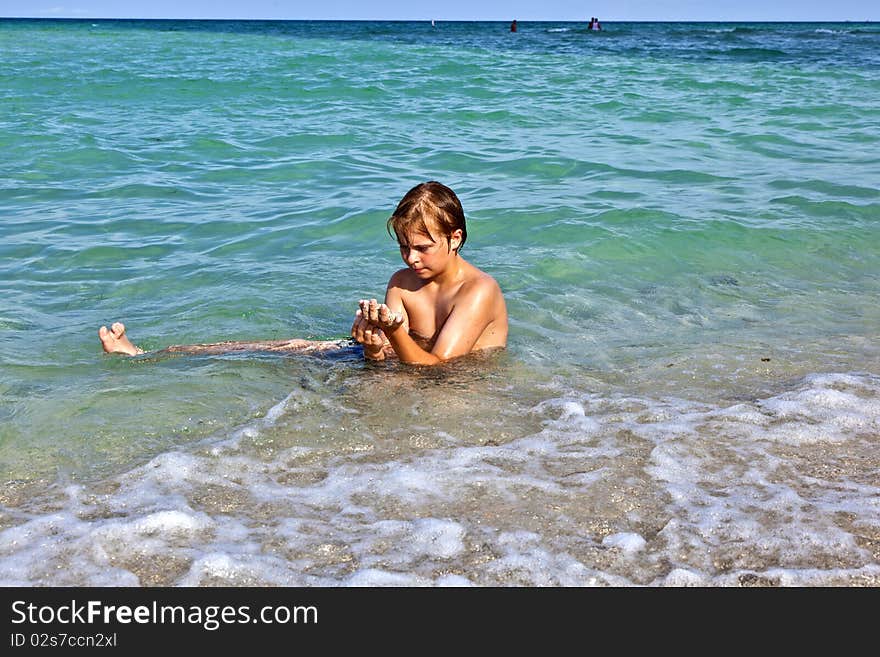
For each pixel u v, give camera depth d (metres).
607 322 4.70
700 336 4.45
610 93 16.23
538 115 13.20
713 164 9.29
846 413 3.43
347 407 3.51
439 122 12.45
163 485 2.87
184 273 5.61
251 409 3.49
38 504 2.75
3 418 3.38
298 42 38.06
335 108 13.97
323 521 2.67
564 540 2.57
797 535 2.58
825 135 11.36
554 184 8.27
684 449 3.13
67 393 3.64
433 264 4.02
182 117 12.79
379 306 3.69
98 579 2.39
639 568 2.45
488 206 7.21
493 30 69.25
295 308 4.98
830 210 7.15
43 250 6.11
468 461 3.05
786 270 5.71
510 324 4.62
